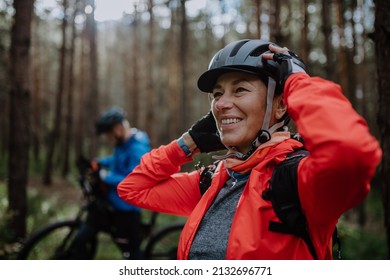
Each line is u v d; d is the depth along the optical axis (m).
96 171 3.59
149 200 1.42
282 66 1.05
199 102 23.30
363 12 9.16
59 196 9.54
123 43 23.22
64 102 17.38
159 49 20.36
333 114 0.83
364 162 0.77
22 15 4.60
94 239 3.72
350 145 0.77
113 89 30.58
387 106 2.05
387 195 2.08
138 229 3.65
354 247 5.79
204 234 1.12
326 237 1.02
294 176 0.97
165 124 21.12
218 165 1.30
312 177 0.85
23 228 4.61
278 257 0.97
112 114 3.58
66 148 12.55
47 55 17.59
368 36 2.19
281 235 0.98
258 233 0.98
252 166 1.10
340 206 0.87
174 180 1.43
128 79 21.41
